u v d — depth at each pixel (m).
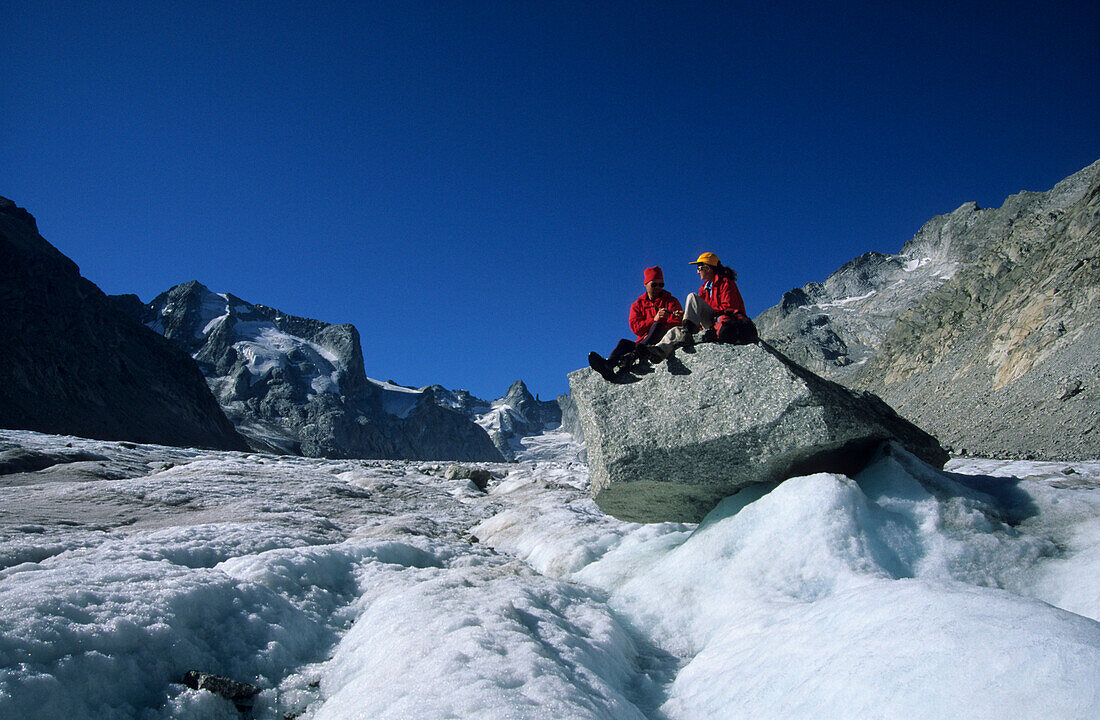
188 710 3.57
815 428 6.00
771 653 3.65
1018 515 5.57
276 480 16.30
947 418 70.19
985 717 2.26
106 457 19.50
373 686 3.60
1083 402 49.50
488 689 3.19
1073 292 70.75
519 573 7.11
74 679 3.33
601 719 3.07
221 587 4.94
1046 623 2.64
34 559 6.20
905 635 2.93
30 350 95.62
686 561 6.17
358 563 7.12
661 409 6.75
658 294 7.21
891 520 5.42
